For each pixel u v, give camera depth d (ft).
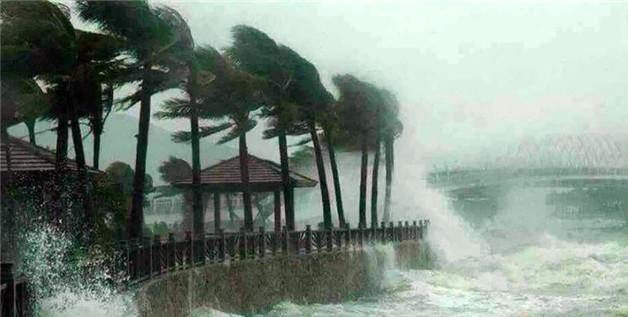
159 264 118.21
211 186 230.89
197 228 179.01
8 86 126.72
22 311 77.71
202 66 186.09
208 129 213.25
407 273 234.58
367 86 286.66
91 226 142.10
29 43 128.47
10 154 142.51
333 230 198.29
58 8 134.92
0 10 127.95
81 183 143.64
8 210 136.26
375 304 185.68
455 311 174.29
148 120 148.36
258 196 333.01
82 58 139.64
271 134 230.48
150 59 146.72
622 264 267.80
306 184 235.81
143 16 144.97
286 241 173.47
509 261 284.41
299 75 227.81
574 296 200.54
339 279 194.80
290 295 170.50
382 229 238.48
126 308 101.86
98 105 148.77
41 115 138.21
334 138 287.69
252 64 217.56
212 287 136.98
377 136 291.17
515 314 168.66
